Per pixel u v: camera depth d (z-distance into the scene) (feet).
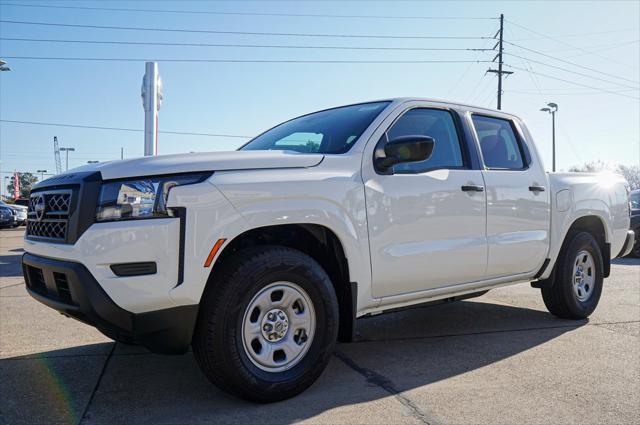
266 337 10.72
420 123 13.98
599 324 17.58
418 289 13.38
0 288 24.49
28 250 11.73
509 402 10.82
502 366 13.15
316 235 11.60
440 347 14.92
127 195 9.86
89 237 9.68
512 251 15.29
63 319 18.07
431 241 13.26
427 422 9.86
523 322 17.94
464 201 13.97
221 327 10.01
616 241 19.49
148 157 10.48
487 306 20.68
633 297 22.45
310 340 11.16
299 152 12.90
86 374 12.60
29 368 13.05
